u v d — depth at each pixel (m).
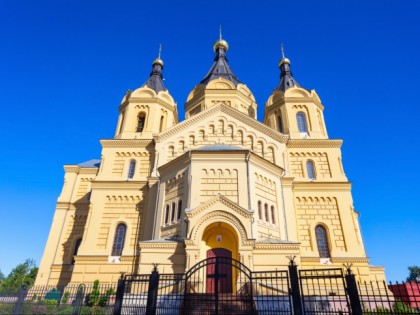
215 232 25.39
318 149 35.47
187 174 28.31
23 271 59.28
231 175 27.66
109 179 34.53
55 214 38.16
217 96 42.97
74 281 28.42
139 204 32.78
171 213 28.34
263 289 20.58
